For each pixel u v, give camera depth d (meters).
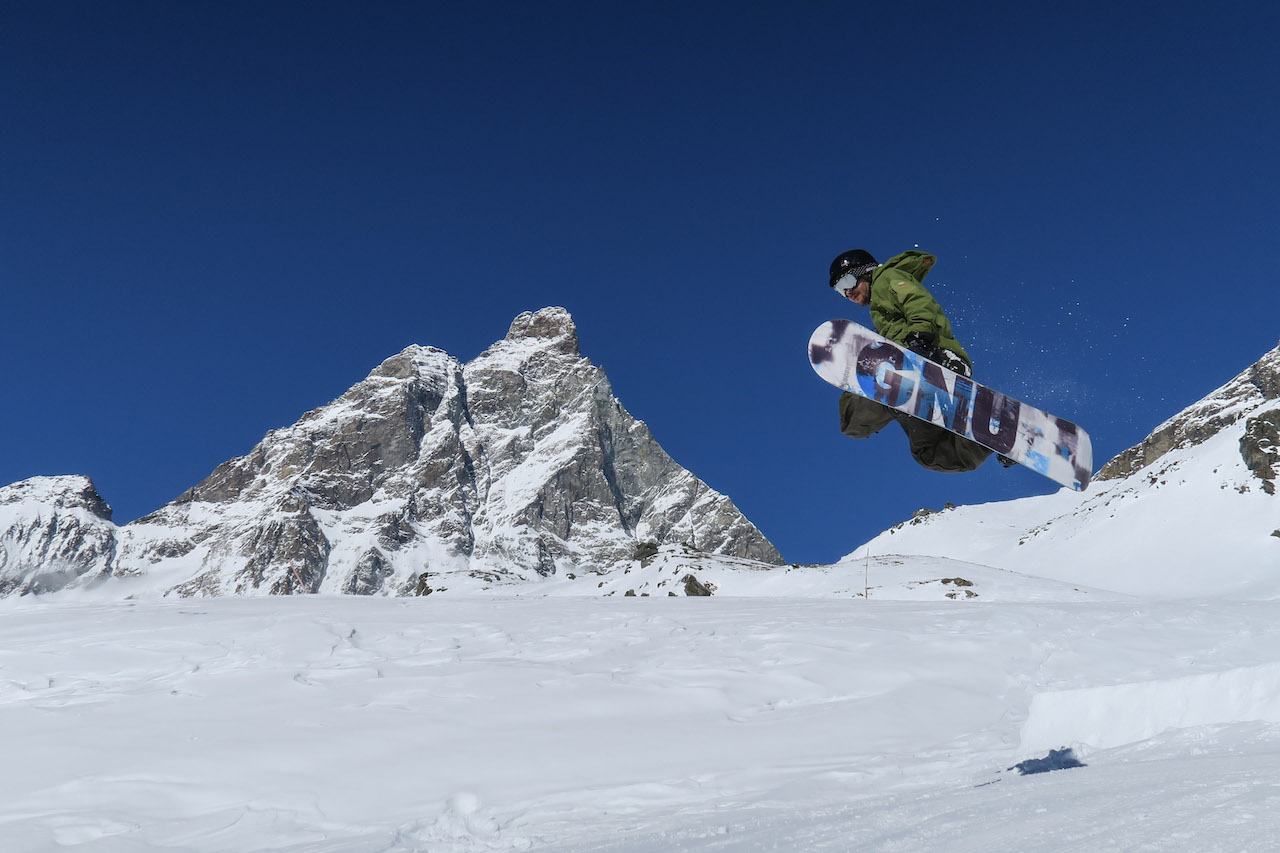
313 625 14.29
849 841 3.65
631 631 14.33
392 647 12.98
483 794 6.80
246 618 15.43
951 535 136.88
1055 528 117.31
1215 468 101.31
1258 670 4.88
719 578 46.53
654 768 7.37
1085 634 12.80
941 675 10.64
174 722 8.78
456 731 8.41
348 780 7.16
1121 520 102.31
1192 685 5.08
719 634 13.79
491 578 64.00
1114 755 4.77
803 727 8.50
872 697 9.66
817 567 46.47
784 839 3.98
